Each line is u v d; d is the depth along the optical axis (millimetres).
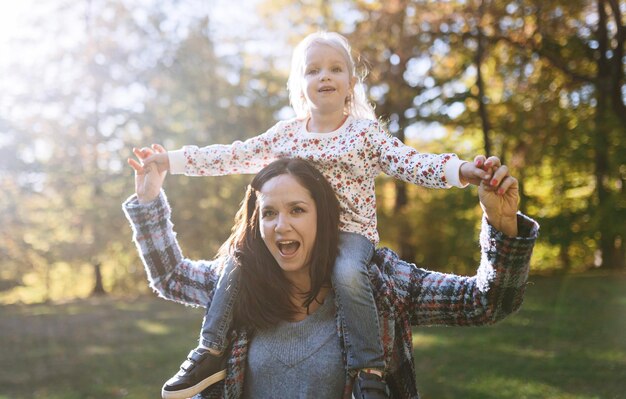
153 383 8086
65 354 10203
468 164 1993
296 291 2219
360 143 2324
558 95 18391
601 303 12344
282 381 2135
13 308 17359
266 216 2164
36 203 23516
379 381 2051
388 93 19141
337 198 2281
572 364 7949
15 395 7695
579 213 17922
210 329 2219
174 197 21250
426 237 19547
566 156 18047
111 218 22641
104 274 26812
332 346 2143
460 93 19500
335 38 2465
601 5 17641
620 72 17438
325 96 2375
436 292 2154
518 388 7023
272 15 21109
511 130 18766
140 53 22516
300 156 2367
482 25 18359
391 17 18578
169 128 22453
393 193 21953
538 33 18344
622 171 17406
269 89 21703
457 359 8570
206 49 22344
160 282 2469
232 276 2252
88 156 23000
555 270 20469
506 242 1898
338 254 2195
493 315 2059
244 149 2479
